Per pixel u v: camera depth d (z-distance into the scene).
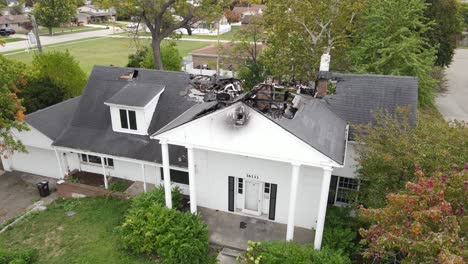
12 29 86.19
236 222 15.55
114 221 15.98
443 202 7.75
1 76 16.73
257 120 12.07
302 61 26.78
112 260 13.66
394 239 8.08
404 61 26.55
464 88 37.09
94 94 19.48
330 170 11.78
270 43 31.03
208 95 17.58
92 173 19.75
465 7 66.25
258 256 12.80
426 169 10.86
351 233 13.41
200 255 13.48
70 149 17.92
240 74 34.28
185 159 16.20
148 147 17.20
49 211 17.05
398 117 14.38
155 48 34.19
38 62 25.84
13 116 17.55
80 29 96.75
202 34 85.56
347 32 32.09
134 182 18.89
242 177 15.25
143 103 17.03
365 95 15.59
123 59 55.69
